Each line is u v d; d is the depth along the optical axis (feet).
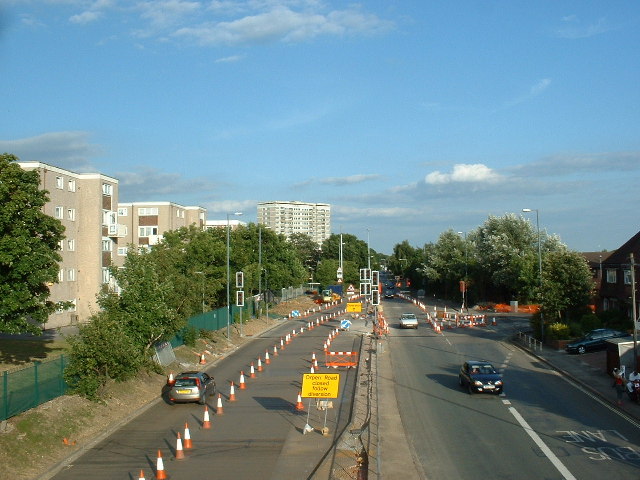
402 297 387.14
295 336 186.39
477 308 281.13
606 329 142.41
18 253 83.71
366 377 111.45
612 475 56.39
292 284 287.69
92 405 82.28
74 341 85.92
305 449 66.95
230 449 67.51
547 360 130.31
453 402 90.79
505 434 72.13
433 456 63.31
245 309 214.90
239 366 130.82
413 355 141.49
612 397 92.17
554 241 279.90
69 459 65.31
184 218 310.86
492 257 280.51
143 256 109.29
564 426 75.82
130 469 61.26
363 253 608.60
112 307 103.45
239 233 253.24
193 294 138.10
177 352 132.26
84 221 198.39
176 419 82.84
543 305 158.71
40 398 75.97
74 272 193.98
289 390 101.96
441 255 354.74
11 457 61.16
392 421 79.00
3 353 107.55
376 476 56.49
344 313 271.08
